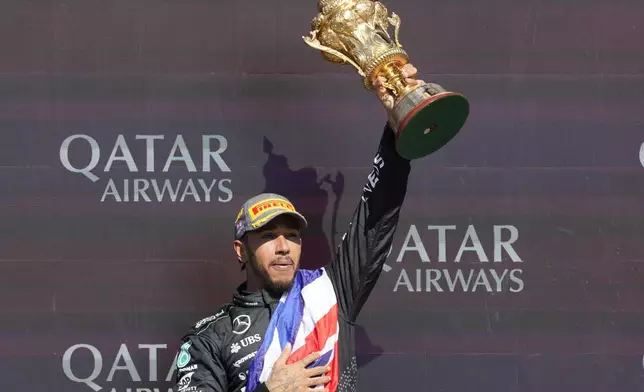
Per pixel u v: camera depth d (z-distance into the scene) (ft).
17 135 27.40
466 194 27.73
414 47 27.89
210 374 22.20
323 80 27.81
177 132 27.68
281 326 22.61
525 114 27.78
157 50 27.68
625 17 27.84
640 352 27.50
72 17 27.58
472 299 27.66
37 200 27.37
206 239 27.63
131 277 27.48
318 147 27.78
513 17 27.84
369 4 23.17
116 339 27.35
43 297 27.27
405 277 27.68
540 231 27.71
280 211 22.74
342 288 23.44
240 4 27.76
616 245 27.66
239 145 27.76
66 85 27.55
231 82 27.76
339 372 22.85
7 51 27.43
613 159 27.71
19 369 27.09
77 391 27.20
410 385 27.50
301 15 27.81
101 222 27.50
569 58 27.78
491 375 27.53
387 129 23.11
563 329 27.58
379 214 23.11
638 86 27.71
